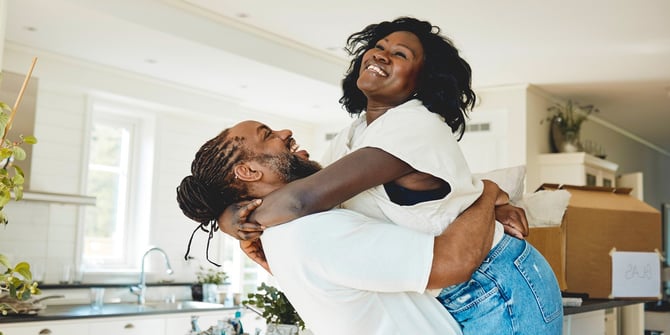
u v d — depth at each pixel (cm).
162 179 623
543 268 133
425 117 126
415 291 121
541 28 513
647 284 227
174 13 473
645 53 568
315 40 550
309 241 119
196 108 628
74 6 420
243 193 131
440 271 117
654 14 480
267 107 702
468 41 545
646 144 1016
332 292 121
